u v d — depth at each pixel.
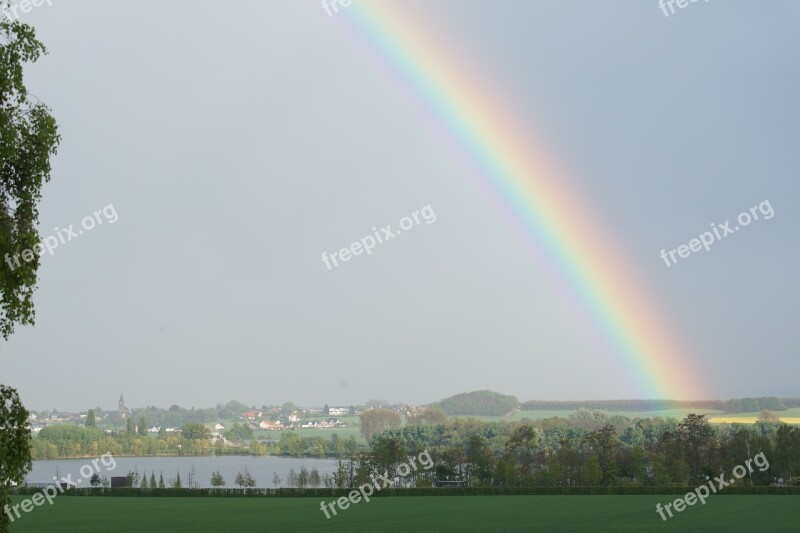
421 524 100.25
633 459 195.62
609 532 89.12
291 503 137.62
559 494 162.38
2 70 24.77
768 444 192.75
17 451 25.42
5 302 25.34
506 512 118.12
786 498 140.00
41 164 26.48
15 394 25.70
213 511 119.69
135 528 94.38
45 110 26.97
